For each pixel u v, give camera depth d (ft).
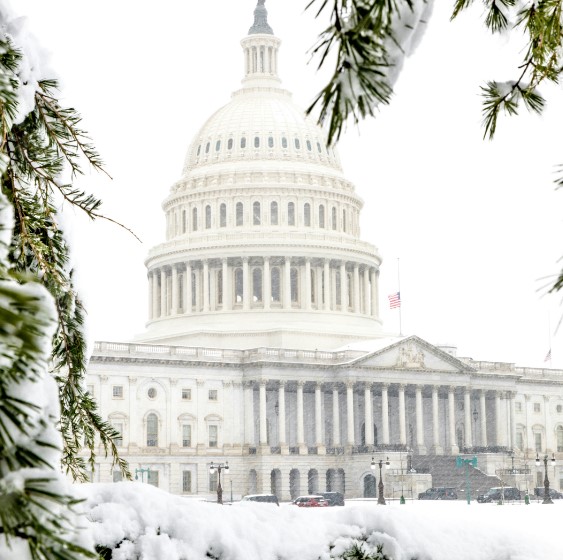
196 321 547.49
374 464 423.64
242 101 600.80
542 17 25.23
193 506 36.24
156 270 577.02
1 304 12.12
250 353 485.56
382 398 501.56
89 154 28.60
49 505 13.16
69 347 28.84
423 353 508.53
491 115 26.81
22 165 27.35
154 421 462.60
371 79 15.37
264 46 611.88
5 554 12.70
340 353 494.59
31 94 25.20
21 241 25.08
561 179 21.30
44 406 14.90
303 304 546.26
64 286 27.43
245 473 476.54
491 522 42.70
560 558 40.37
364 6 15.71
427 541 39.24
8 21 25.35
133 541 34.27
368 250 571.69
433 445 508.12
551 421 572.92
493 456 506.48
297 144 582.35
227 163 574.56
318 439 485.15
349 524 39.52
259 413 483.92
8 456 12.81
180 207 578.66
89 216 28.81
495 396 546.67
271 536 36.86
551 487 563.07
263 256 543.39
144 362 461.37
